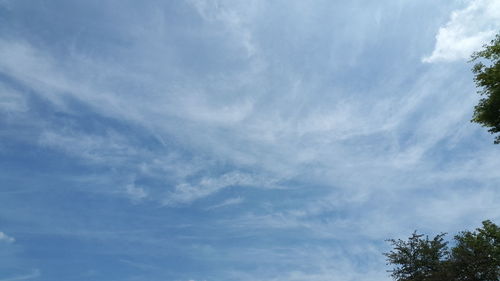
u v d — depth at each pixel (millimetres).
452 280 36438
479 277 35344
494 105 21828
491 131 22766
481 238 31703
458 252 36906
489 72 21531
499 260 32031
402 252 41625
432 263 40094
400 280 40219
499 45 21266
